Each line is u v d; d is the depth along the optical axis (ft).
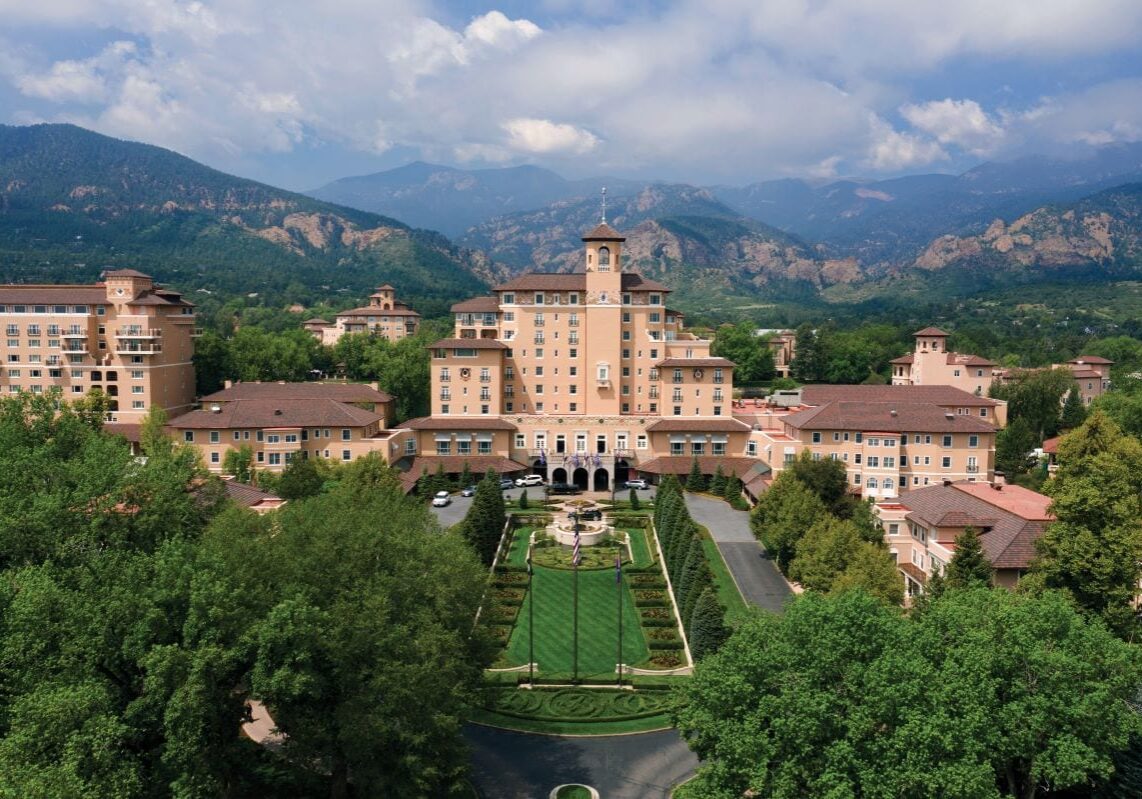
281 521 224.94
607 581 363.35
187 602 176.76
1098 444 286.46
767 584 351.25
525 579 360.89
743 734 166.81
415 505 276.82
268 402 508.94
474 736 242.58
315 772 208.74
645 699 261.65
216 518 229.04
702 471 511.81
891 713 164.35
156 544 215.72
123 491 220.23
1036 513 309.63
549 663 285.23
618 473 543.39
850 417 459.73
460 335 593.83
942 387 545.85
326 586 196.24
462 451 538.88
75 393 576.20
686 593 312.71
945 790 154.71
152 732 171.63
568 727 247.29
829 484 385.29
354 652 181.57
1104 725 177.78
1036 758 177.68
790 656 174.50
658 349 574.97
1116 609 247.70
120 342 575.79
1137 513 262.88
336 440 498.69
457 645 201.98
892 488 444.14
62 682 159.53
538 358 574.97
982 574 262.47
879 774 159.33
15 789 129.70
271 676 171.83
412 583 204.85
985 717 170.40
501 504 408.05
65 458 264.93
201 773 163.22
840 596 202.28
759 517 380.99
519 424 545.03
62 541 205.57
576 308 572.10
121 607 169.07
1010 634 187.42
